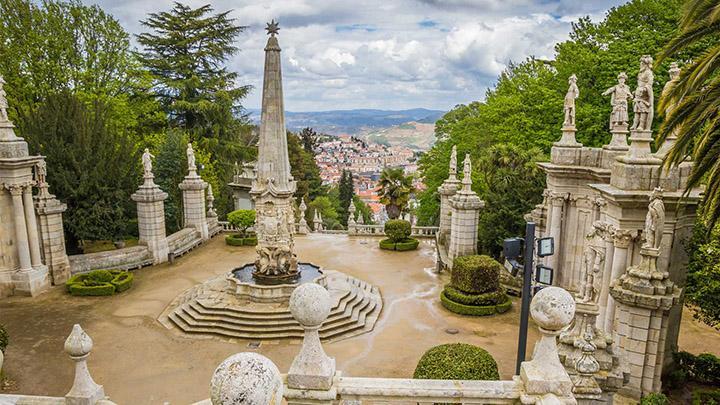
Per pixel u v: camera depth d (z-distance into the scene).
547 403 6.54
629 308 15.41
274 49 24.11
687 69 12.51
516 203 33.50
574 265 24.80
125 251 31.91
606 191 16.86
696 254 15.90
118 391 17.27
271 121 24.66
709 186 12.76
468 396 7.08
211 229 42.09
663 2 29.89
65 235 33.16
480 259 25.97
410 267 33.62
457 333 22.62
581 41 34.72
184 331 22.39
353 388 7.13
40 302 25.66
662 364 16.12
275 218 25.30
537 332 22.73
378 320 24.14
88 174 32.28
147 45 51.53
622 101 21.91
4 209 25.77
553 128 35.06
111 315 24.28
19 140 25.52
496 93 46.59
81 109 33.34
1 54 37.56
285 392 6.77
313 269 28.69
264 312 22.91
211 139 52.31
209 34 52.41
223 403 3.82
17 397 7.73
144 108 49.12
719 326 16.22
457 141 47.94
